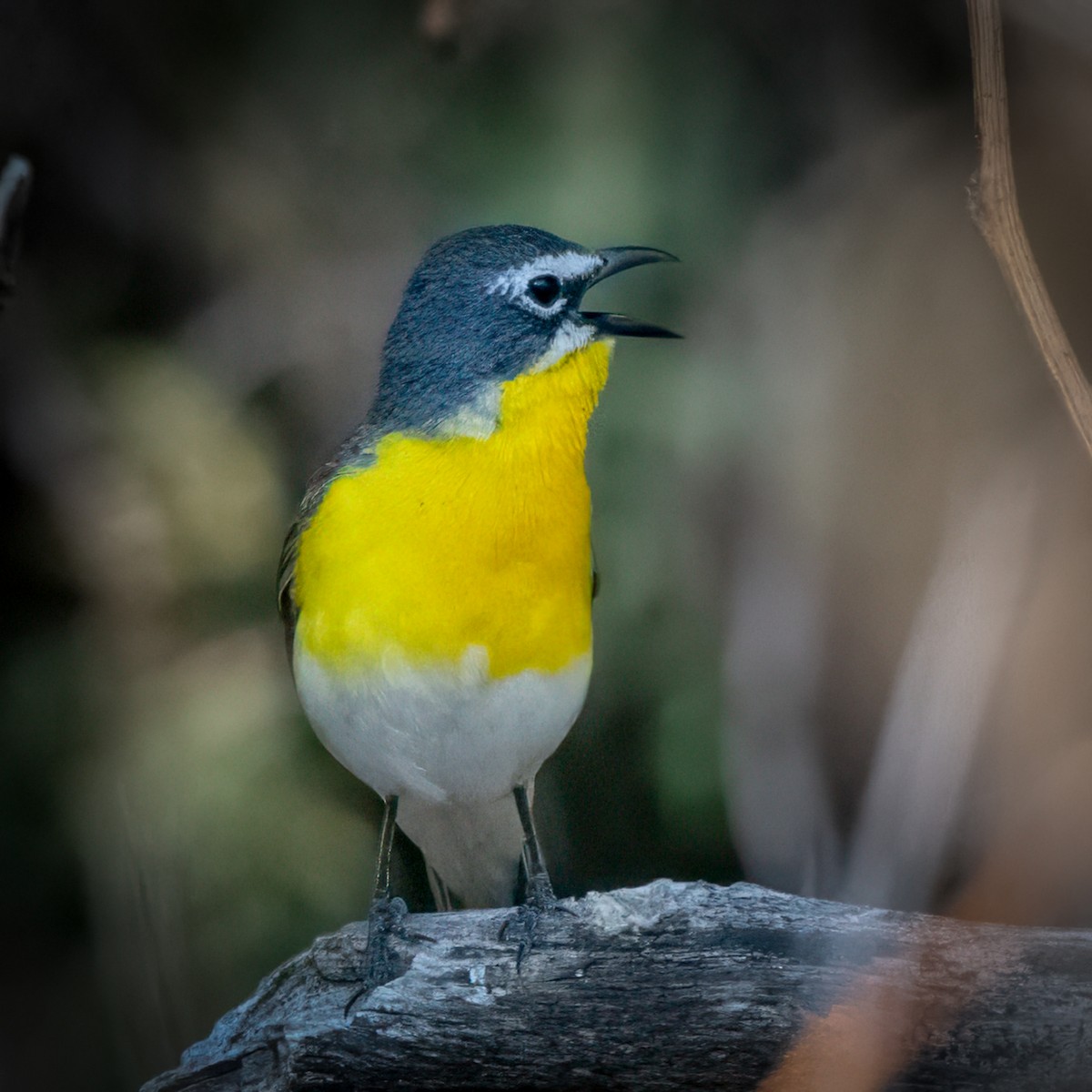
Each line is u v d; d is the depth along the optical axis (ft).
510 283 12.34
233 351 12.80
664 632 12.64
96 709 12.76
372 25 12.82
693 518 12.63
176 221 12.86
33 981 12.78
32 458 12.79
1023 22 12.55
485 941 12.26
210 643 12.75
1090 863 12.39
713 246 12.66
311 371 12.79
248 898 12.67
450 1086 12.25
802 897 12.25
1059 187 12.60
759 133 12.69
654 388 12.64
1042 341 12.09
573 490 12.35
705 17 12.69
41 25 12.86
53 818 12.77
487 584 12.30
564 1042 12.23
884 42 12.69
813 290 12.65
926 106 12.69
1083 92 12.59
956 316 12.62
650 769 12.66
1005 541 12.53
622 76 12.69
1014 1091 12.19
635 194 12.66
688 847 12.66
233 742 12.70
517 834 12.46
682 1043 12.22
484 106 12.73
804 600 12.60
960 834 12.48
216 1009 12.66
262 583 12.75
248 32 12.86
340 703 12.33
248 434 12.78
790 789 12.59
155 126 12.88
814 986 12.21
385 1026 12.24
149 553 12.76
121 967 12.70
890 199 12.67
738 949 12.23
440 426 12.33
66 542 12.78
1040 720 12.49
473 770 12.36
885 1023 12.19
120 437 12.78
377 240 12.81
